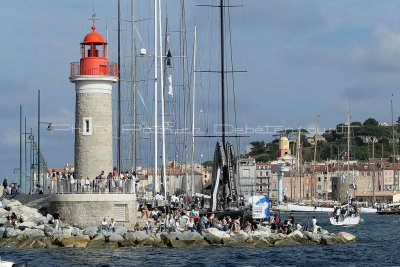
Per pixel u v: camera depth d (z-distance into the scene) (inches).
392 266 3125.0
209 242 3656.5
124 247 3535.9
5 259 3110.2
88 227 3690.9
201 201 4795.8
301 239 3905.0
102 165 3922.2
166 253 3358.8
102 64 3927.2
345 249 3732.8
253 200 3981.3
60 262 3048.7
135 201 3838.6
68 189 3769.7
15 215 3811.5
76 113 3937.0
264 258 3267.7
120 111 4645.7
